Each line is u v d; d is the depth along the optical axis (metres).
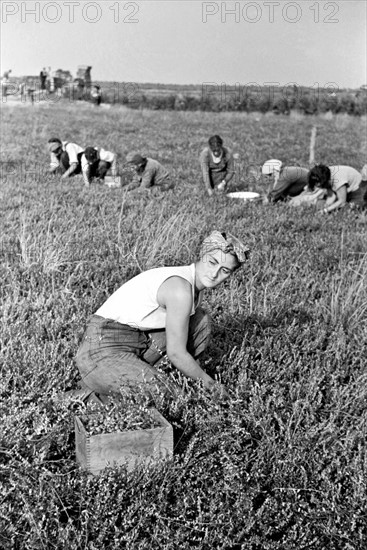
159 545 3.28
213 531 3.38
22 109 29.38
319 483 3.81
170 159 16.33
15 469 3.52
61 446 3.91
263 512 3.50
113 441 3.65
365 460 3.83
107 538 3.29
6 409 4.02
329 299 6.56
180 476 3.63
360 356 5.27
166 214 9.42
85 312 5.73
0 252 7.34
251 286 6.39
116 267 6.91
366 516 3.57
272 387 4.61
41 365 4.60
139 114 29.58
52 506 3.32
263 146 19.89
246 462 3.78
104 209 9.64
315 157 18.00
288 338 5.34
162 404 4.04
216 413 4.02
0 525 3.22
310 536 3.43
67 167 12.95
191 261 7.33
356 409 4.52
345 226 9.59
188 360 4.11
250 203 10.87
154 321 4.23
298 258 7.81
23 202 9.84
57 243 7.36
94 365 4.19
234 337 5.36
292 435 4.03
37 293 6.09
